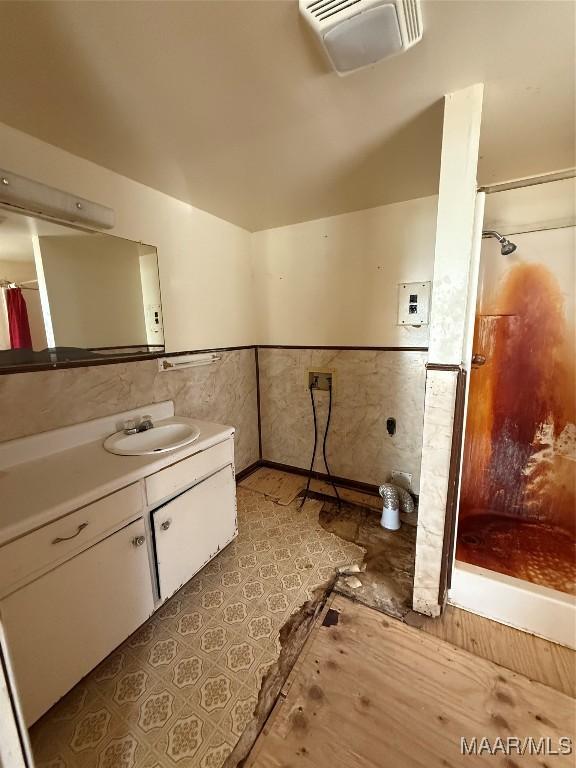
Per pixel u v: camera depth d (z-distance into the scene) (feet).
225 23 2.65
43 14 2.52
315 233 7.49
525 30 2.73
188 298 6.61
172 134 4.19
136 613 3.93
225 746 3.07
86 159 4.75
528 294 5.79
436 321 3.84
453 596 4.57
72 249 4.69
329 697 3.44
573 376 5.68
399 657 3.85
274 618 4.43
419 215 6.36
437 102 3.65
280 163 4.97
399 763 2.92
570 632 3.92
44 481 3.59
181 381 6.51
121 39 2.76
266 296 8.39
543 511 6.08
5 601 2.81
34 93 3.39
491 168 5.32
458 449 4.18
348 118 3.93
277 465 9.05
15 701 1.52
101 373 5.06
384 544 5.96
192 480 4.65
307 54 2.97
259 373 8.86
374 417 7.42
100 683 3.63
